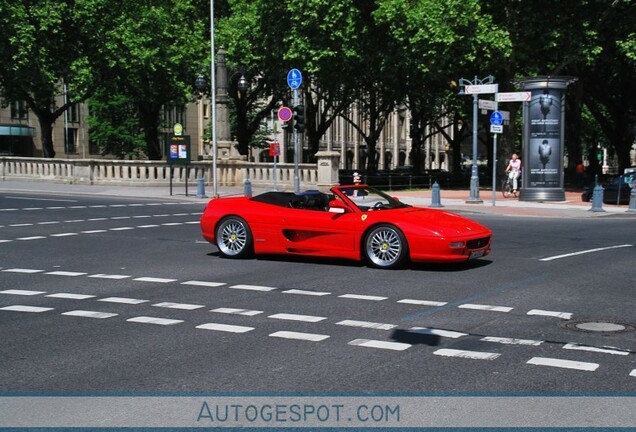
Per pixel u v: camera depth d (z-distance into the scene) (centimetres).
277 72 4278
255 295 930
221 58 3756
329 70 3994
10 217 2045
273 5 4031
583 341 679
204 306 858
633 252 1356
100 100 6106
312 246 1214
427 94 4847
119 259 1280
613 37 3634
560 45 3509
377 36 3866
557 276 1075
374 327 741
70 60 4150
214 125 3078
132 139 6475
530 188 2923
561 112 2883
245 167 3744
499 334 711
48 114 4366
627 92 4603
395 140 10519
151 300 898
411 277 1073
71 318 794
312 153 4875
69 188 3431
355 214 1183
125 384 554
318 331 725
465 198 3116
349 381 558
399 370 587
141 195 3056
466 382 554
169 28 4322
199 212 2300
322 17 3775
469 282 1025
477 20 3241
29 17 3894
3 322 775
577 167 4225
